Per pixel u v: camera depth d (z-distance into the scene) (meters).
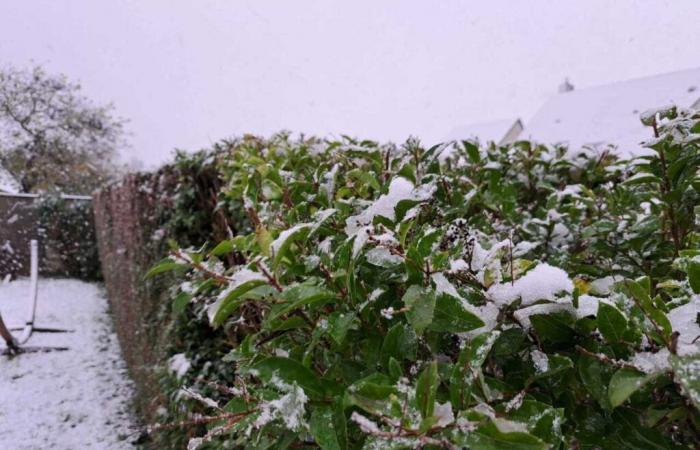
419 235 0.86
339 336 0.78
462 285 0.87
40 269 10.25
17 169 16.11
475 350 0.70
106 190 7.10
